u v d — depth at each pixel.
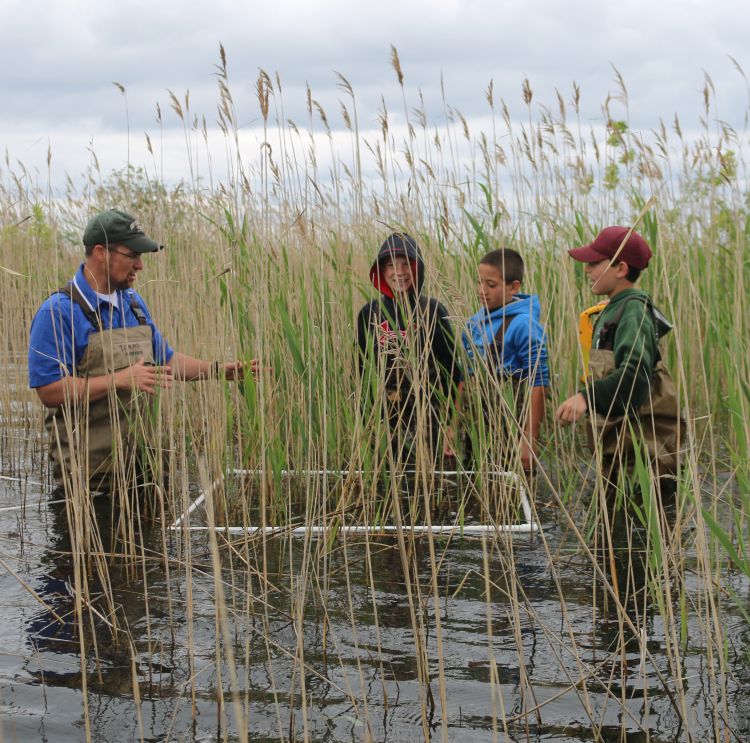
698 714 2.38
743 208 6.59
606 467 4.68
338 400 4.67
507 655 2.79
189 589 2.57
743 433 3.06
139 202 5.94
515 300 5.08
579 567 3.56
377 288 4.95
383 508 4.16
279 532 4.02
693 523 3.97
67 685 2.58
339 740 2.28
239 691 2.55
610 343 4.46
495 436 3.88
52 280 6.07
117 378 4.17
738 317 4.46
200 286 5.22
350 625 3.03
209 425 4.34
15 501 4.61
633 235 4.45
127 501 3.77
